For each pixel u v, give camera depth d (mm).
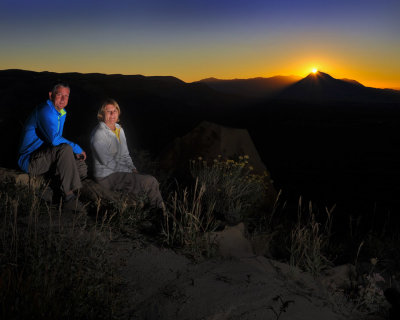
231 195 5777
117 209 4531
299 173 25500
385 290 3928
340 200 16609
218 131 8156
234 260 3986
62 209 4562
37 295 2682
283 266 4258
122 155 5176
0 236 3518
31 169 4793
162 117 59875
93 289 2996
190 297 3201
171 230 4246
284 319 3102
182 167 7781
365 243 5918
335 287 4125
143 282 3365
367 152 41031
